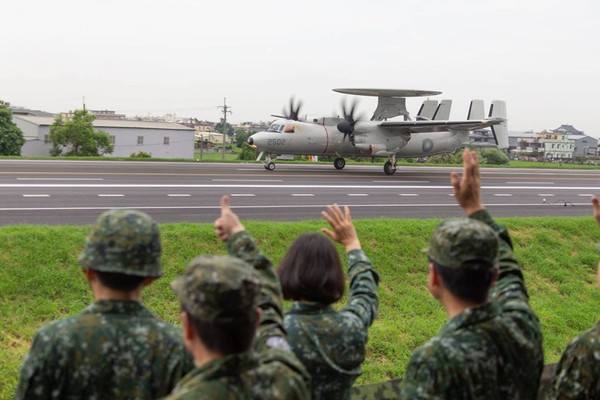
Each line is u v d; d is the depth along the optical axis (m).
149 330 3.28
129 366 3.19
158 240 3.39
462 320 3.34
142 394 3.19
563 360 3.80
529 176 40.41
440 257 3.38
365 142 36.72
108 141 70.50
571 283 14.88
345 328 3.84
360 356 3.88
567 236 17.45
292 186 26.33
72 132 67.19
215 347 2.44
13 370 8.45
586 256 16.33
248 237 3.62
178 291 2.53
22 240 11.45
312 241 4.00
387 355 10.60
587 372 3.64
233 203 20.27
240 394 2.41
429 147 40.59
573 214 22.38
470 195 4.05
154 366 3.22
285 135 35.16
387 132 37.62
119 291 3.28
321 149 36.53
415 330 11.49
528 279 14.73
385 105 40.78
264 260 3.55
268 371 2.54
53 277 10.75
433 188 28.45
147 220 3.38
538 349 3.47
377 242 14.62
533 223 17.72
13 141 65.94
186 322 2.52
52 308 10.09
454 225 3.45
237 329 2.43
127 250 3.23
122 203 19.06
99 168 32.12
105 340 3.19
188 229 13.27
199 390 2.38
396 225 15.77
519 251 15.78
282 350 2.81
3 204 17.78
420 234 15.51
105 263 3.21
